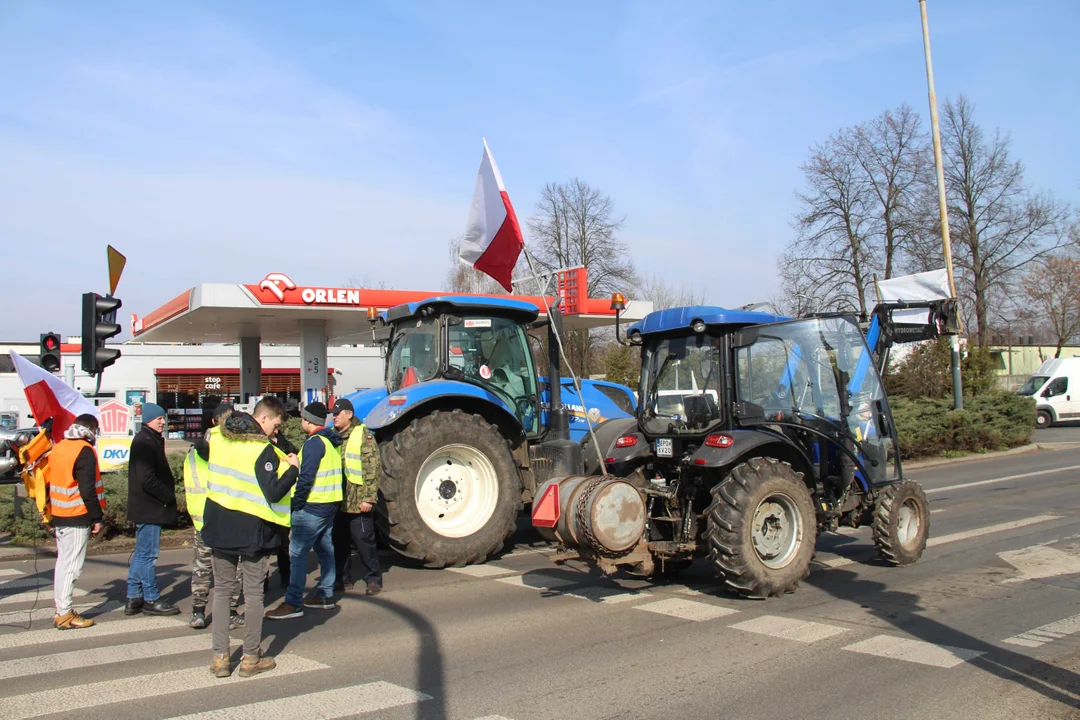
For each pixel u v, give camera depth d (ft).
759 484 21.02
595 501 20.62
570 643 18.13
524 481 29.58
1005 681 15.30
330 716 14.06
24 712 14.44
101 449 37.29
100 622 20.94
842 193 105.60
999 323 117.29
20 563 29.84
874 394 25.13
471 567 27.09
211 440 16.96
